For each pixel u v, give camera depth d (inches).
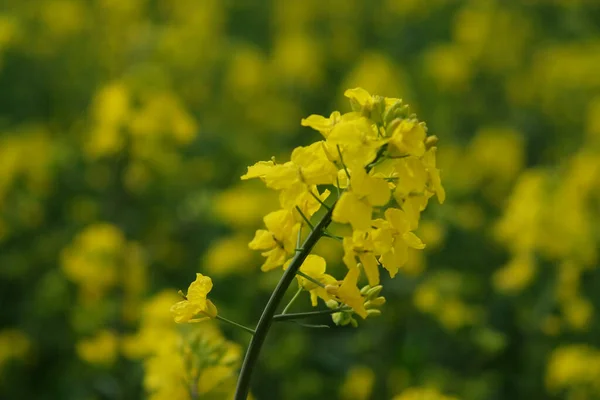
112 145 313.6
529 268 330.0
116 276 285.7
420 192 108.2
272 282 302.0
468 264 356.2
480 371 315.6
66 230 357.1
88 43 536.4
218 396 192.7
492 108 556.1
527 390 315.3
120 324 283.7
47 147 385.1
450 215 342.0
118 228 325.7
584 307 321.7
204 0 601.3
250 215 339.6
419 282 309.0
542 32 646.5
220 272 317.7
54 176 378.9
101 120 313.7
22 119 474.9
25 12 524.7
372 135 108.8
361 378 292.7
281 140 497.0
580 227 326.0
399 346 302.0
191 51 491.2
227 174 412.5
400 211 110.6
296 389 295.1
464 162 443.5
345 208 105.5
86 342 271.6
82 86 495.8
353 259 110.0
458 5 627.2
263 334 117.0
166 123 311.9
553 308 327.9
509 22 589.6
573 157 443.8
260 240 112.1
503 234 338.3
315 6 637.3
